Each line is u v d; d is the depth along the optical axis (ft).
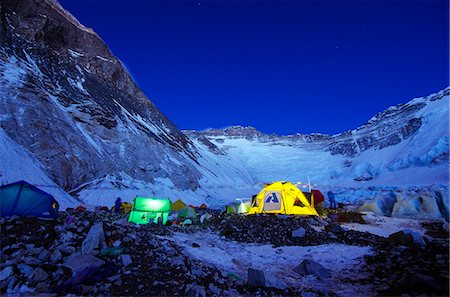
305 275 25.08
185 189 157.89
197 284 20.51
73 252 22.15
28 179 75.87
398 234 30.76
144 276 20.20
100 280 19.01
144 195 119.34
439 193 66.23
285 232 42.22
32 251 21.48
